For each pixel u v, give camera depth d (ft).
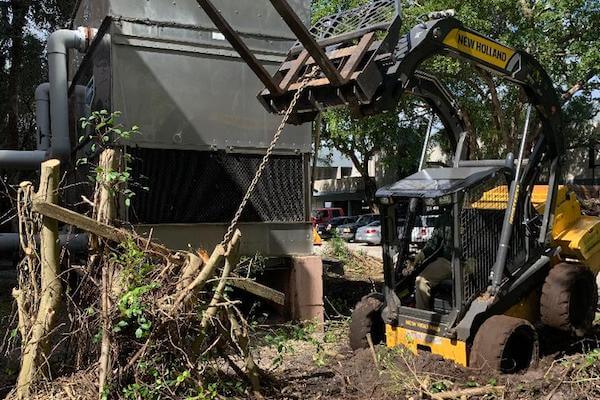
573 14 63.21
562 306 22.98
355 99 19.17
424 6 61.57
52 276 17.07
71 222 17.01
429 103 24.95
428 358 21.03
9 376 20.66
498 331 20.44
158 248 17.90
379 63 20.01
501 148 70.85
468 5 60.23
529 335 21.29
